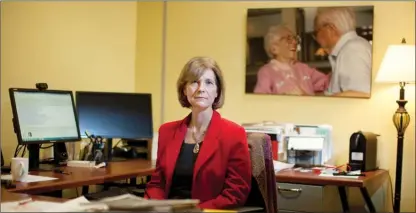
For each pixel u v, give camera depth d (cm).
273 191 240
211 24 424
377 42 378
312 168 348
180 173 226
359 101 383
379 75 351
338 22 384
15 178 246
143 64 438
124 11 425
